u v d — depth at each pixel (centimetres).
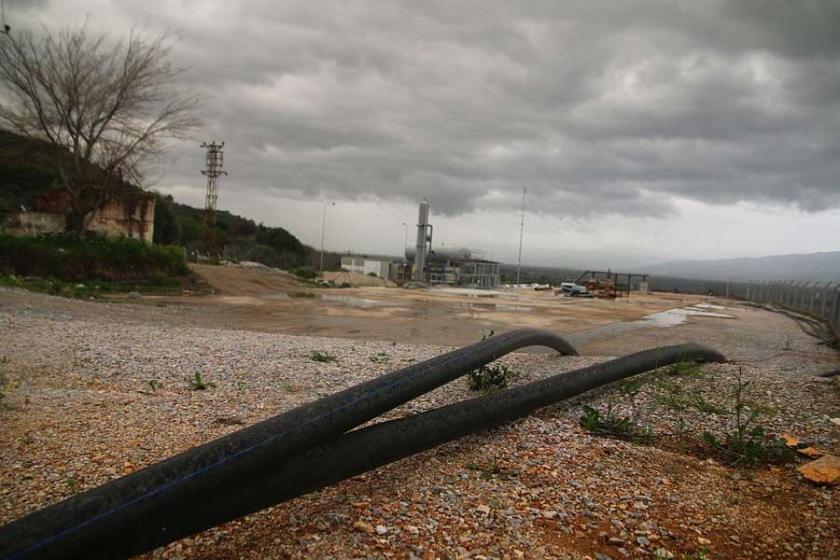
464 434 337
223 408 451
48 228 2520
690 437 398
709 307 3034
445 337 1197
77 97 2288
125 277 2216
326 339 965
